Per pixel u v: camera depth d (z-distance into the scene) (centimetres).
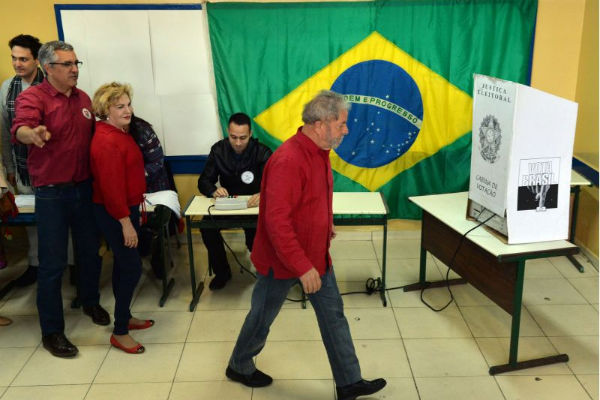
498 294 271
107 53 374
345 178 402
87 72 377
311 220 214
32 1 365
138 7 365
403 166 400
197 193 409
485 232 270
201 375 269
